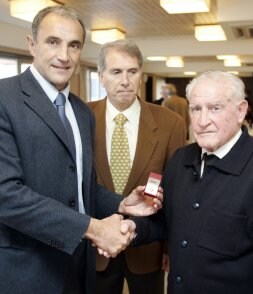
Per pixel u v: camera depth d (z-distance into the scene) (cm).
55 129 119
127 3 355
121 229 122
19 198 110
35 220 111
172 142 170
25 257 119
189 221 122
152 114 174
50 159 119
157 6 366
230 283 114
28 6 333
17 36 517
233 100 117
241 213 114
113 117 168
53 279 123
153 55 684
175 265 125
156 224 144
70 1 346
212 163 123
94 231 115
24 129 116
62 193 122
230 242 113
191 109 122
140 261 166
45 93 124
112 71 158
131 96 162
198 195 123
